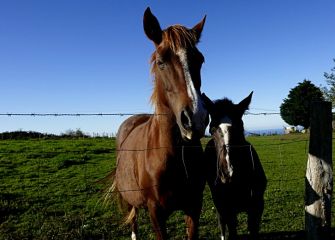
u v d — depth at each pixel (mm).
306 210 3387
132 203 4711
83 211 8055
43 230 6715
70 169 13914
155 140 3643
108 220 7348
